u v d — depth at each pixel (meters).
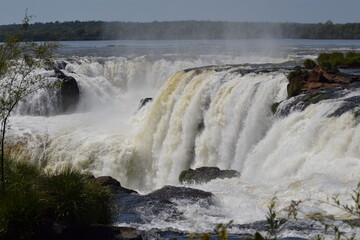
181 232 13.12
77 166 30.78
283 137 22.02
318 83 25.45
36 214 11.41
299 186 16.17
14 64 13.09
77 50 81.38
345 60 35.41
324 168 17.80
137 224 13.90
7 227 11.09
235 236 12.36
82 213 12.06
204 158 29.27
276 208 14.71
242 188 17.00
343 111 20.22
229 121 28.41
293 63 41.50
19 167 13.63
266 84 27.22
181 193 16.30
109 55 64.81
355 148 18.16
